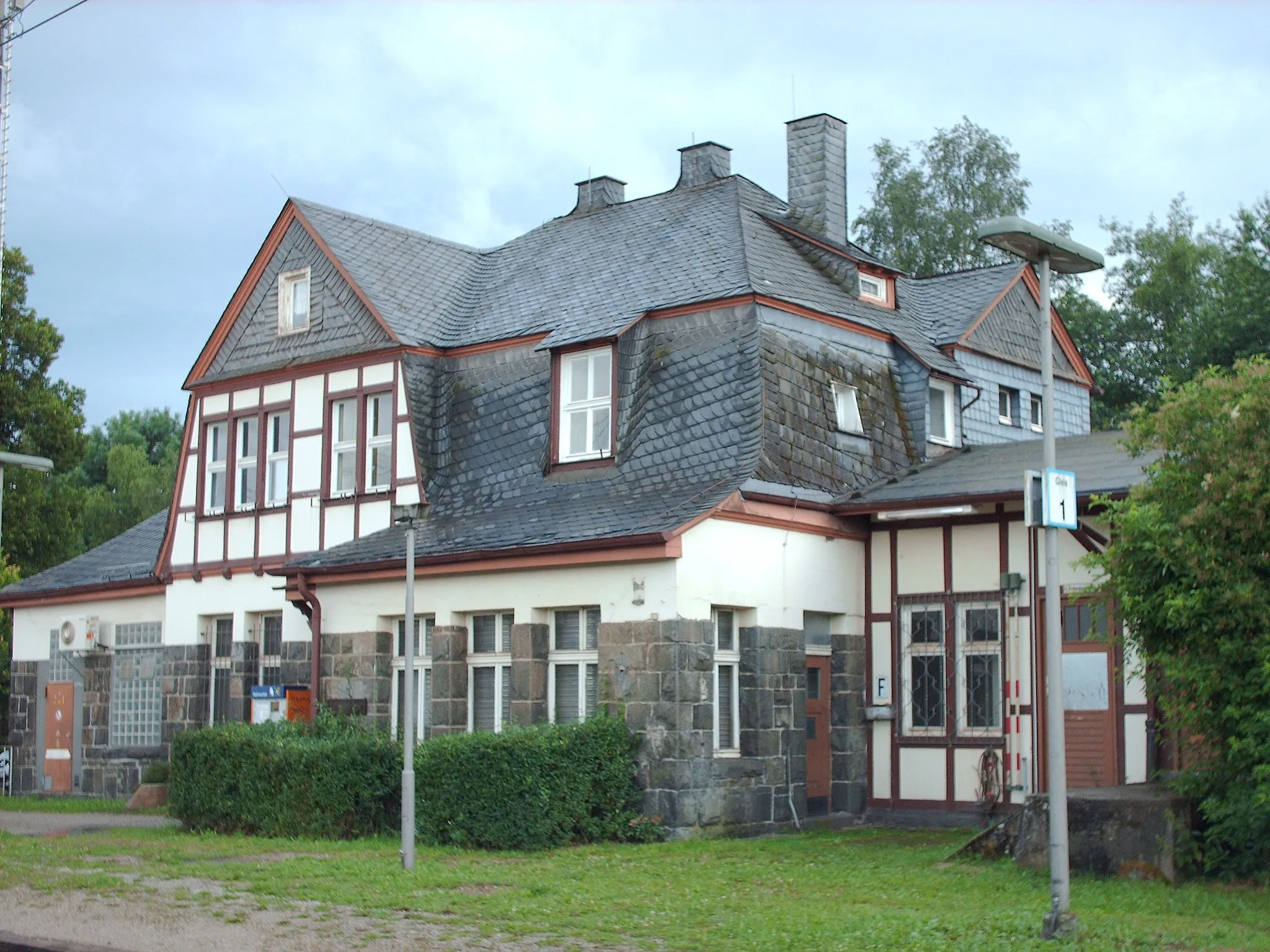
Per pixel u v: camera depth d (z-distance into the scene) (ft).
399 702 63.46
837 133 74.90
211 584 76.02
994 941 31.96
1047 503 34.14
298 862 45.85
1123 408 121.90
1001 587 57.47
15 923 36.50
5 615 110.73
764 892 39.34
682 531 52.60
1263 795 38.52
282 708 65.21
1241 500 41.04
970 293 80.74
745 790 54.80
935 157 136.56
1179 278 124.67
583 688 56.59
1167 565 41.73
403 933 34.14
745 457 58.34
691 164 79.15
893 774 60.13
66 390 130.00
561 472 64.03
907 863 45.01
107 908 38.27
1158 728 45.85
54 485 134.10
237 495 75.77
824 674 60.49
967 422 75.51
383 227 77.46
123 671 83.05
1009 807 56.49
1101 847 41.73
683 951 31.60
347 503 70.08
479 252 81.25
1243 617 40.63
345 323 72.02
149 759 77.97
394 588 62.85
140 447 195.11
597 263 71.77
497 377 69.00
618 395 62.59
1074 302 128.77
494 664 59.82
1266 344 114.62
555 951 31.96
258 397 75.41
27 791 87.76
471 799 50.39
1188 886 40.37
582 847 49.78
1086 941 32.04
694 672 53.06
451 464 68.49
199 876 43.21
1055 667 33.83
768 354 61.05
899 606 60.90
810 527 59.21
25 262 127.44
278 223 75.72
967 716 58.70
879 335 68.54
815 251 70.64
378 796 53.83
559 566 56.18
